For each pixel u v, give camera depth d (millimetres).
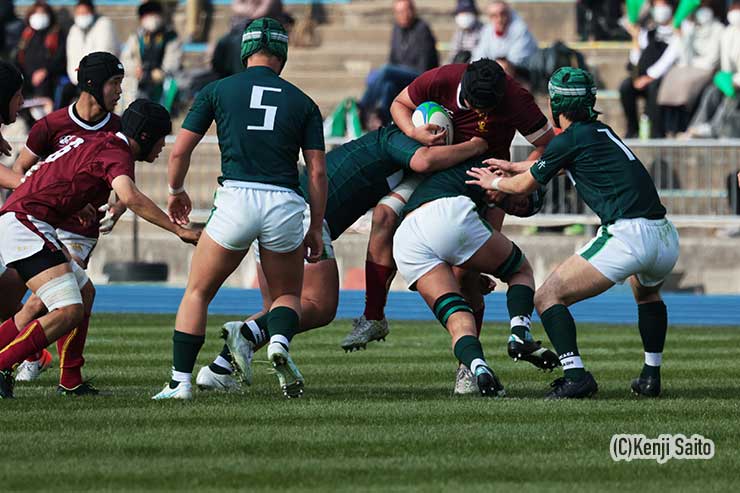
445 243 28578
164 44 68938
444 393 29797
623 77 76188
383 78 62750
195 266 27203
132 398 28156
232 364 29562
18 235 27156
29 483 19828
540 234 60406
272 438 23234
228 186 26797
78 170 27094
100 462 21219
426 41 66375
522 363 36094
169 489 19578
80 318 27359
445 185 29156
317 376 33281
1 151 30172
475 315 31328
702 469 21141
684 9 64562
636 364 36406
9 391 27953
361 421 25016
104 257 63875
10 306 30781
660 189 59312
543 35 80312
